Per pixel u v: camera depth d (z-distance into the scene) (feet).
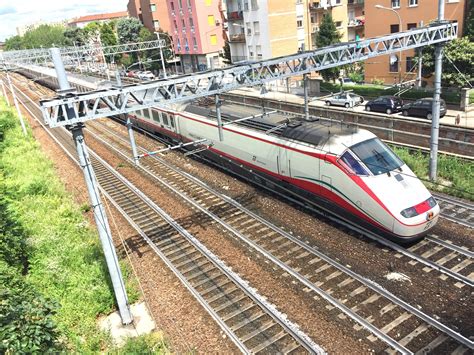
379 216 43.32
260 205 57.41
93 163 84.28
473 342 30.78
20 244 47.65
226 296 39.32
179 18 195.62
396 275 39.42
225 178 68.85
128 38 213.05
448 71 98.63
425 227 42.50
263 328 34.60
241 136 62.69
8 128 114.32
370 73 127.65
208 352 33.01
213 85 42.83
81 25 431.02
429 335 32.17
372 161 45.83
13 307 31.78
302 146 51.67
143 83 37.35
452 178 58.23
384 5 120.06
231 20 163.02
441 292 36.60
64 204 62.64
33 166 83.41
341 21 162.61
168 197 63.52
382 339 32.07
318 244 46.09
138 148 90.02
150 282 43.09
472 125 80.28
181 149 85.30
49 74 128.26
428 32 52.95
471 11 100.01
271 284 40.16
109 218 59.16
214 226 52.95
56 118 31.45
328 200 49.55
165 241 50.80
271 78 46.19
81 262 46.03
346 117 88.99
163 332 35.83
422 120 75.10
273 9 140.26
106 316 39.24
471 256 41.14
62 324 35.63
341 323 34.19
